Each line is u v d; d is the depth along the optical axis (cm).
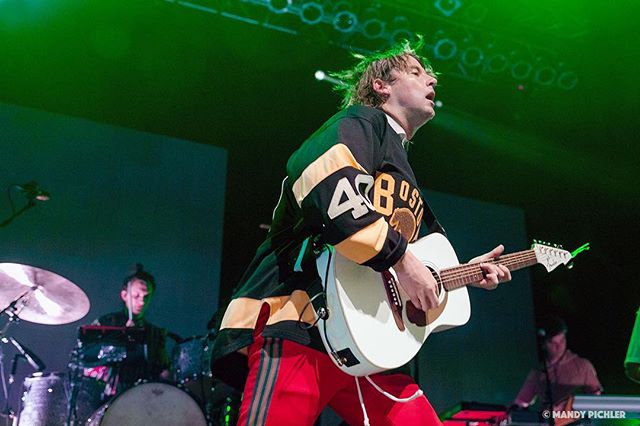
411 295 171
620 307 760
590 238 772
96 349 513
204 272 601
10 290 496
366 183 167
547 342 636
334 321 164
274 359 167
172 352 534
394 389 188
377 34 636
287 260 180
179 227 604
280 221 193
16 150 565
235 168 680
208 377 516
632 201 763
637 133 739
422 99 210
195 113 671
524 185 772
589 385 623
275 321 169
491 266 202
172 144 625
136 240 585
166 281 584
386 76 214
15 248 541
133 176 601
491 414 398
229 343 173
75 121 594
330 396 175
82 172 583
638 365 389
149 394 446
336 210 160
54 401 469
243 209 672
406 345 168
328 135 173
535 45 668
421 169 745
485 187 762
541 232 766
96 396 497
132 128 616
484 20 643
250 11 626
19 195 555
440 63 670
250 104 695
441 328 190
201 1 620
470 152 762
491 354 668
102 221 578
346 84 239
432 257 195
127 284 567
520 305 701
